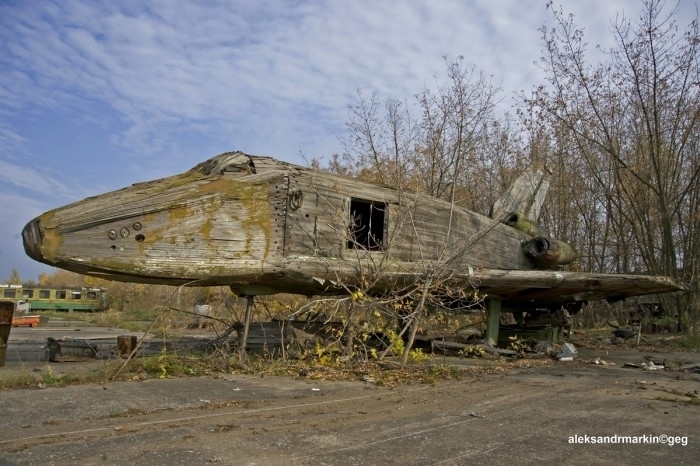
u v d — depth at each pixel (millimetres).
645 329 20422
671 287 12719
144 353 10523
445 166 23609
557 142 23578
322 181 10109
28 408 5680
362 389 7320
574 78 20172
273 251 9227
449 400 6625
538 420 5656
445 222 12031
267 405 6168
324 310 9891
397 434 4977
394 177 20938
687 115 19000
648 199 20375
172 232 8391
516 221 15430
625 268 23516
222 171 9305
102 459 4062
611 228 26828
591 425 5473
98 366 9195
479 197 25781
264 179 9328
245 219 9023
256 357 9562
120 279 8539
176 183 8789
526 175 16766
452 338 12930
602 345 15453
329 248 9914
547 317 15086
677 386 7969
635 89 19156
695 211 19188
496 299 13172
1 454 4145
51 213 7793
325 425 5258
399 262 10586
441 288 10750
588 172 26938
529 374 9086
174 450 4320
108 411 5660
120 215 8055
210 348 10492
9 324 9516
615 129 21094
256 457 4207
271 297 13250
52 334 17922
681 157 20453
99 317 28469
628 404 6547
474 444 4715
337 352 9781
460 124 23844
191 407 5965
